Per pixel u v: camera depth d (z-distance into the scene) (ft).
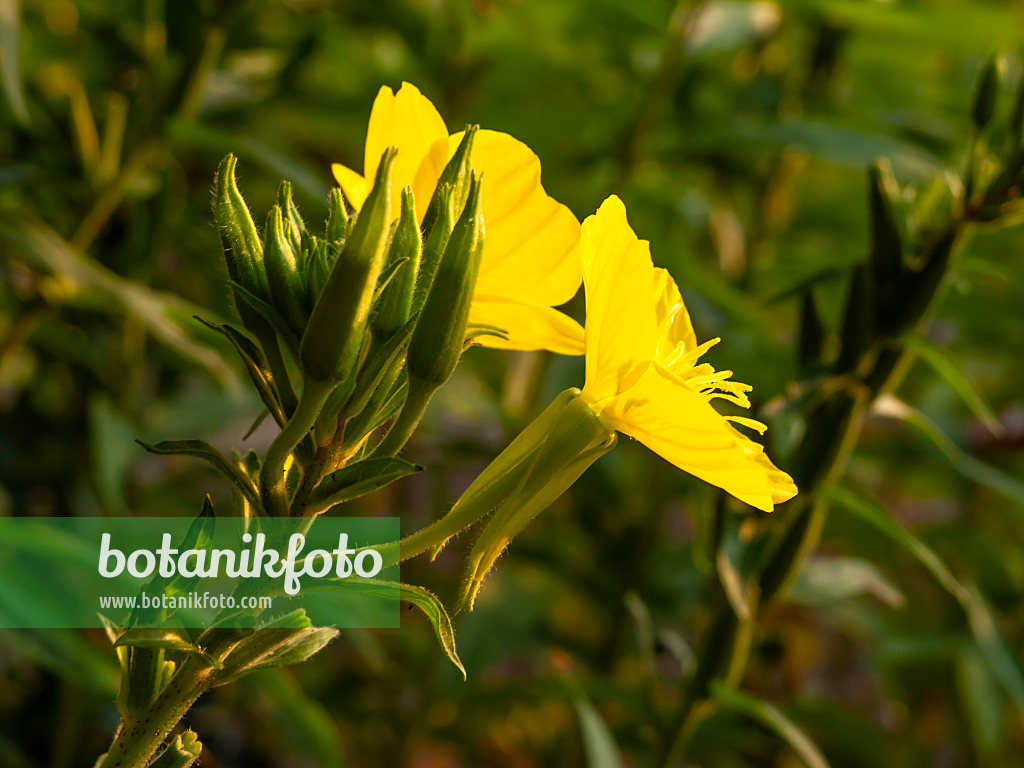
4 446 2.72
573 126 3.16
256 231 1.33
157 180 2.52
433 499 3.37
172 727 1.31
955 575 3.39
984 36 2.66
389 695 3.47
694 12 2.80
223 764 3.31
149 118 2.28
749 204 3.68
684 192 3.51
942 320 3.58
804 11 2.79
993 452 3.57
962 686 3.12
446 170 1.34
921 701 3.51
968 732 3.30
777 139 2.62
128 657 1.32
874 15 2.61
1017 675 2.44
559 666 3.19
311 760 2.79
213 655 1.31
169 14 2.29
